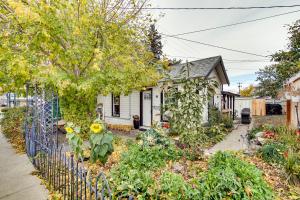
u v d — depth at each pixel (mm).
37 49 7355
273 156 6500
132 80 9516
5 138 9859
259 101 28469
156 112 13820
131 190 3732
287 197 4434
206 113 13906
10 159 6746
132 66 8883
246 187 3871
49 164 4840
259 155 6949
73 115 9055
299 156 5496
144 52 9969
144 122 14891
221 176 4023
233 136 12141
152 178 4375
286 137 7977
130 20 8992
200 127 6789
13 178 5219
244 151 7773
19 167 6000
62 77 7340
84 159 6207
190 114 6656
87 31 7805
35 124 7027
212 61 14203
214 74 15695
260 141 8430
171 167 5684
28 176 5340
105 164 5801
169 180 4074
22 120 11086
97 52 7473
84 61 8227
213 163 5258
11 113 13422
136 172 4215
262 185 4156
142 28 9438
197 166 5699
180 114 6742
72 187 3701
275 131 10234
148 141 6750
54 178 4480
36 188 4672
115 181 4051
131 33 9078
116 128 15469
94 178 4582
